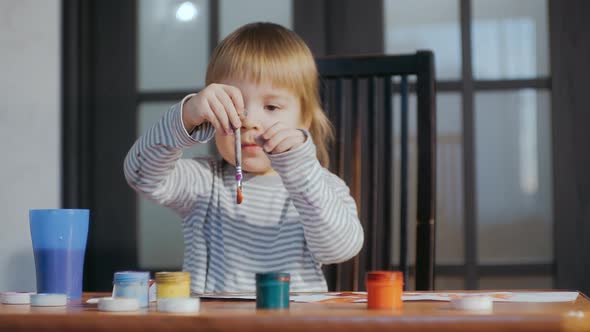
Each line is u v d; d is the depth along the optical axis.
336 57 1.56
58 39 2.10
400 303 0.80
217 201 1.42
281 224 1.39
